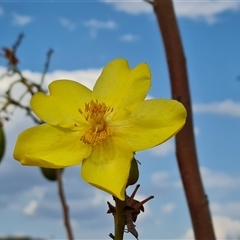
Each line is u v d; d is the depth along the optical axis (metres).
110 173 0.13
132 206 0.12
